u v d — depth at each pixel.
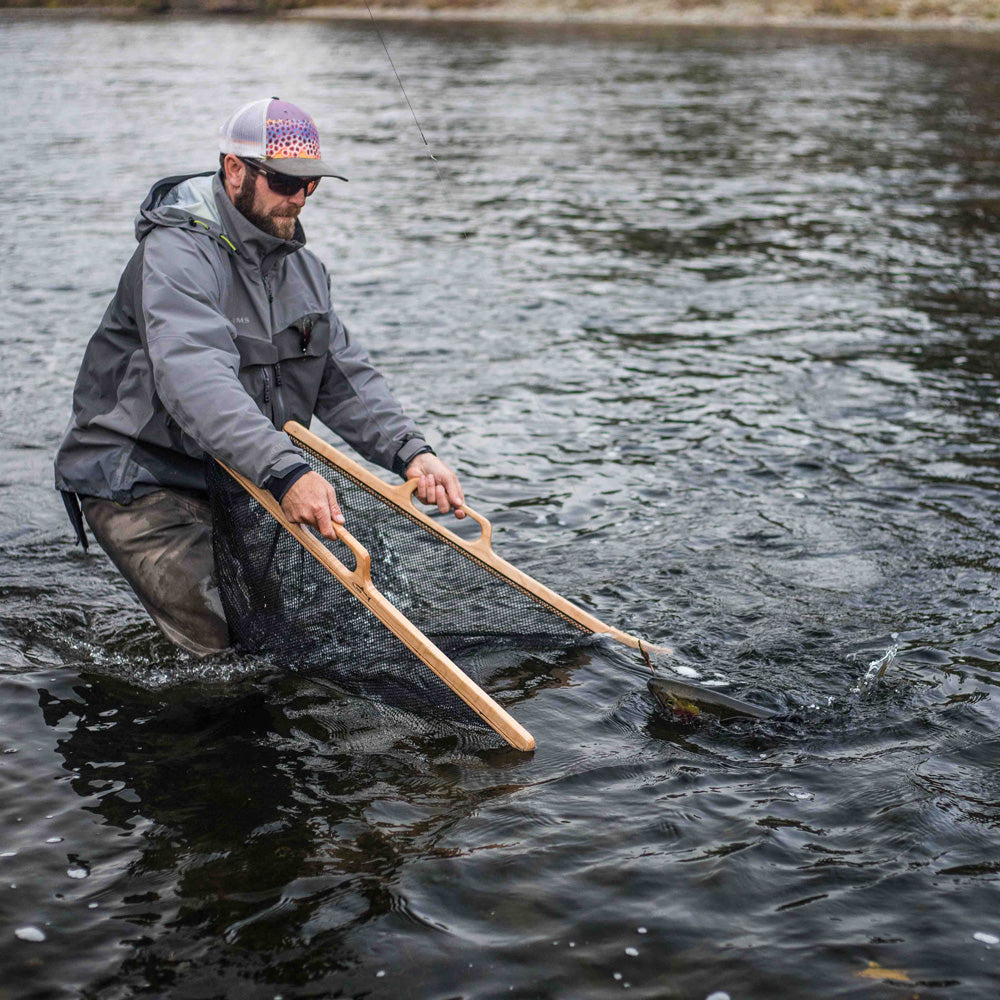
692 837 2.65
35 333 7.25
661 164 13.97
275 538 3.37
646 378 6.57
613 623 3.75
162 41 31.84
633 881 2.50
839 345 7.18
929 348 7.11
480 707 3.09
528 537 4.48
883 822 2.70
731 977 2.23
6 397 6.07
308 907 2.43
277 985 2.22
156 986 2.22
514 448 5.49
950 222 10.80
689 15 38.00
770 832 2.67
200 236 3.26
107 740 3.08
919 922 2.38
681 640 3.64
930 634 3.66
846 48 27.72
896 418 5.88
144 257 3.22
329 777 2.91
